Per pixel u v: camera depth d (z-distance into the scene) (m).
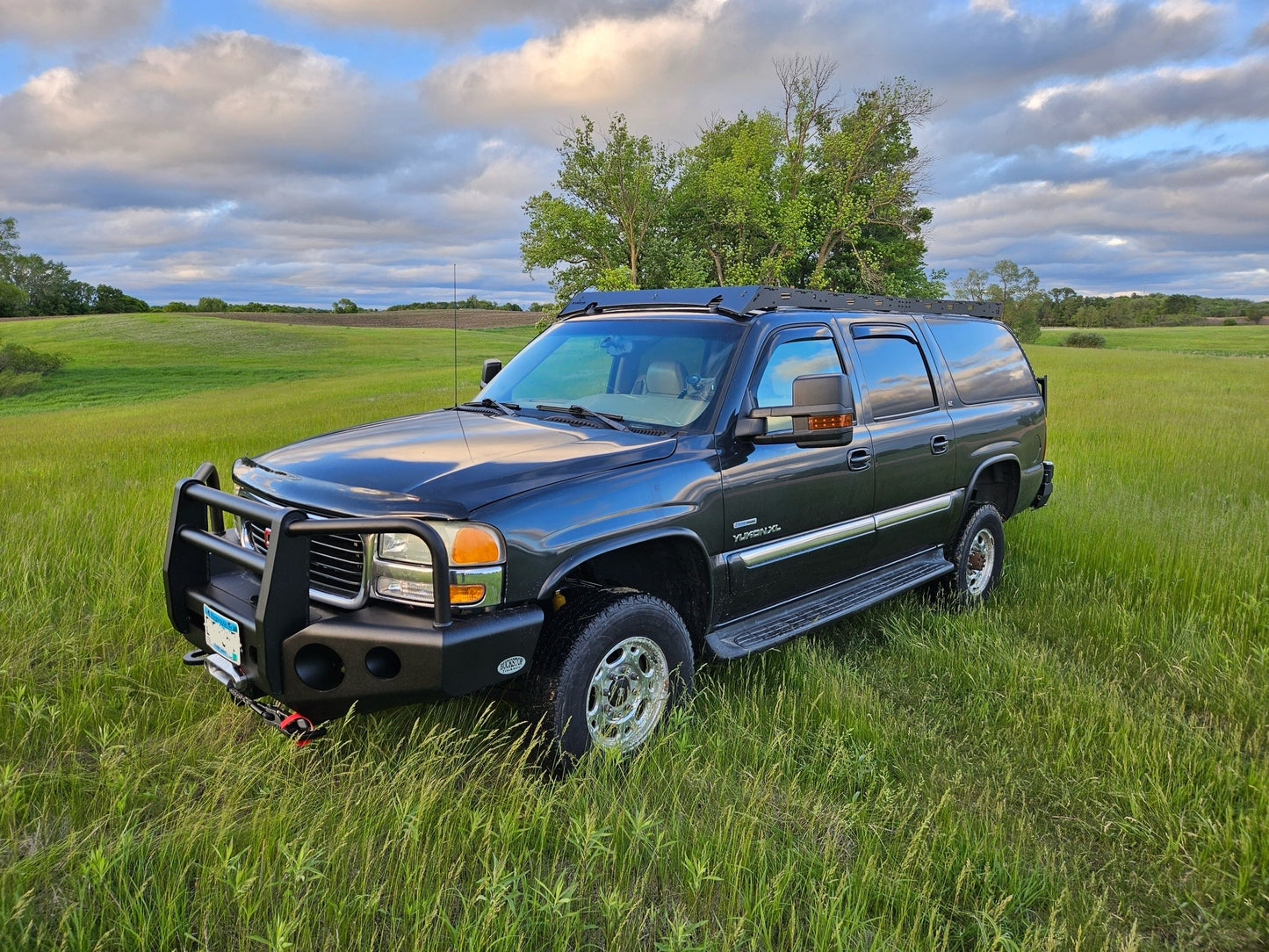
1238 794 3.33
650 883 2.76
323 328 89.31
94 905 2.43
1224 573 5.82
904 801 3.20
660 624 3.43
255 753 3.28
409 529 2.78
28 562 5.09
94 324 90.69
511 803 2.93
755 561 3.95
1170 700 4.22
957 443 5.32
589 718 3.26
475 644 2.86
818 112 31.55
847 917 2.50
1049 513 7.73
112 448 13.15
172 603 3.38
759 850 2.76
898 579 4.94
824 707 3.90
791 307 4.47
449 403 22.00
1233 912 2.71
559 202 29.02
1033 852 3.00
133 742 3.38
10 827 2.75
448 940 2.38
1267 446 12.05
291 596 2.91
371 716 3.59
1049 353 57.19
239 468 3.76
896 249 36.09
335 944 2.32
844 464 4.40
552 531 3.10
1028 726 3.86
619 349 4.36
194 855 2.67
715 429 3.82
